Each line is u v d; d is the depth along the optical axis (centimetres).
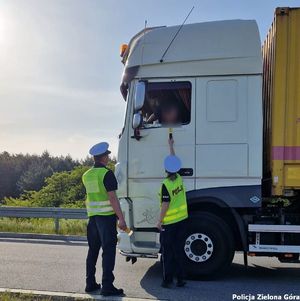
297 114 766
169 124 789
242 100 777
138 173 791
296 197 805
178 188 730
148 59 798
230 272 888
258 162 768
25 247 1244
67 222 1697
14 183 9125
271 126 779
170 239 728
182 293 705
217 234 773
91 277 702
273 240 771
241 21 794
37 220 1811
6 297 620
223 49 785
